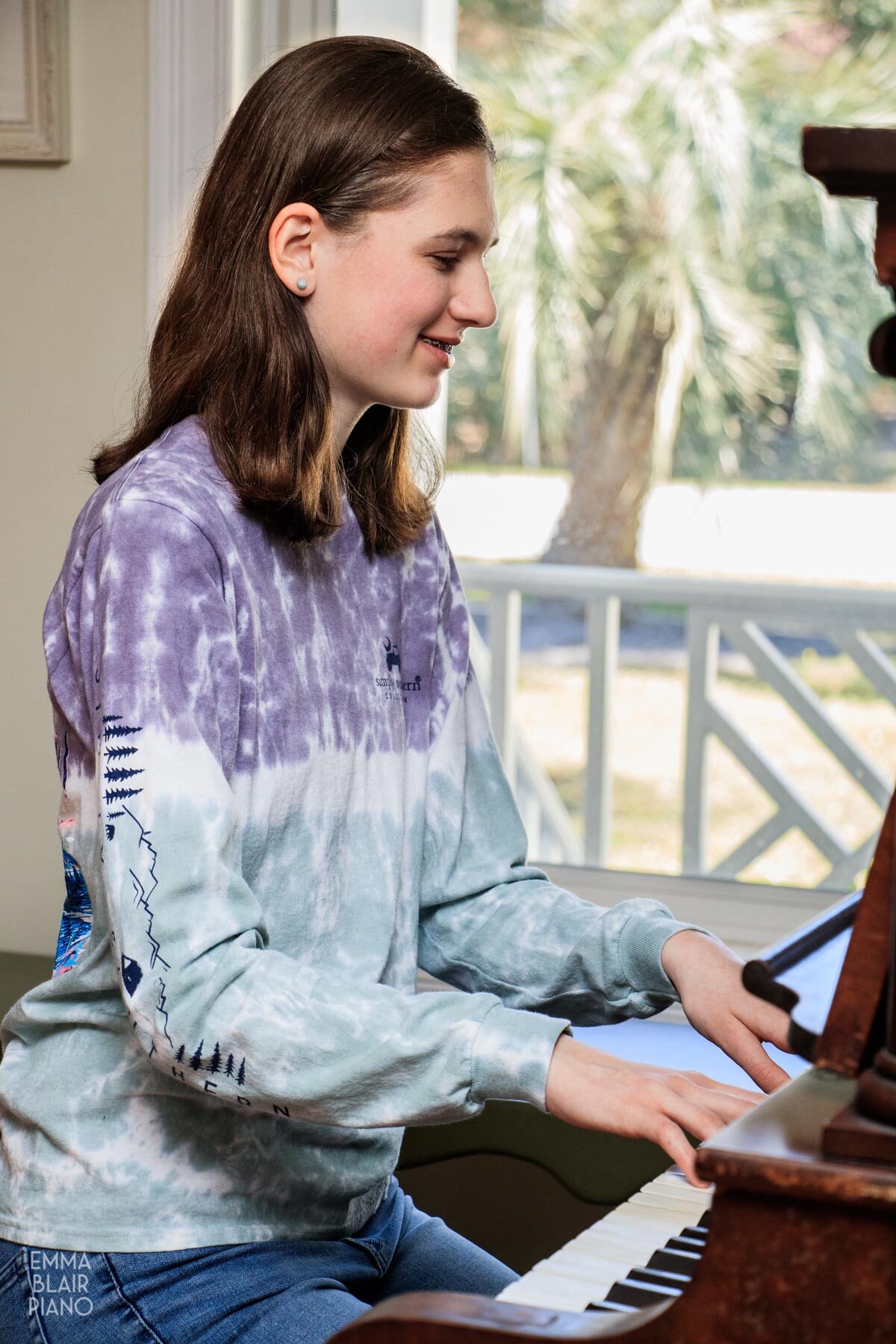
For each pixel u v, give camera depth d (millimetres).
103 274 2092
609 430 4469
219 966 966
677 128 4281
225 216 1174
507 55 4367
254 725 1123
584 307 4426
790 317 4328
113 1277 1085
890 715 3400
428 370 1193
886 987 655
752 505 4238
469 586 3443
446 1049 910
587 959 1250
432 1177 1862
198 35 2008
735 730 3311
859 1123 635
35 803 2170
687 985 1165
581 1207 1809
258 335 1144
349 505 1283
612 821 3588
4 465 2150
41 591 2154
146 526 1067
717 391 4359
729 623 3367
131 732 1019
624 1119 847
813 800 3436
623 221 4379
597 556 4449
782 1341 632
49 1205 1104
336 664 1217
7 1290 1104
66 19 2057
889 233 616
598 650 3434
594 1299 792
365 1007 943
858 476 4344
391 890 1249
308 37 2029
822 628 3383
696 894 2426
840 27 4219
